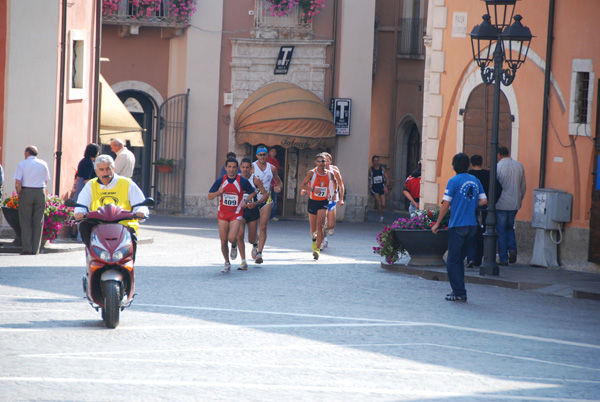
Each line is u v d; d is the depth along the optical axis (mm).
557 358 19953
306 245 47688
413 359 19156
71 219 40875
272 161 67875
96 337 20625
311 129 68062
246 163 35594
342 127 70938
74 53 48031
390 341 21203
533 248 37750
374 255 43344
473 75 41812
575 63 36688
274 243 48219
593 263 35719
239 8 69688
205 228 57750
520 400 15805
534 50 38625
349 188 71688
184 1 67750
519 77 39406
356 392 15875
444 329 23141
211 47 69188
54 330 21328
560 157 37281
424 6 81250
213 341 20547
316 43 70562
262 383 16406
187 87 69062
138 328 21984
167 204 69375
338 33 71188
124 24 66812
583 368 18922
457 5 42938
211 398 15148
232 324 22938
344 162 71438
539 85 38344
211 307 25719
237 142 69625
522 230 38469
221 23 69312
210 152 69625
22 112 44906
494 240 33750
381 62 86438
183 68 69000
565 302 29172
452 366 18562
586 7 36281
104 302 22359
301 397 15383
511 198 36656
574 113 36594
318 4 70062
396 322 23969
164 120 69062
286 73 70562
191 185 69438
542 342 21891
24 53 44844
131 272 22484
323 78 71062
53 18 45062
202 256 40469
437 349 20406
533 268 36531
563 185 37094
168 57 69125
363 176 71875
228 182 34000
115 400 14875
